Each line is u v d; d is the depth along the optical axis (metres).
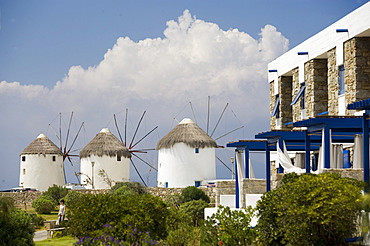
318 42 29.61
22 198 54.12
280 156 23.16
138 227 19.53
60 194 51.22
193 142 58.56
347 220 15.52
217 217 19.41
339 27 27.31
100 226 19.58
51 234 28.59
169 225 21.61
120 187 48.53
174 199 41.34
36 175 67.75
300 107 32.25
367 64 25.86
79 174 64.88
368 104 16.66
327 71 30.27
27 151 68.25
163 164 60.06
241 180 25.34
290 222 16.16
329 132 19.12
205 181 58.22
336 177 16.72
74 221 19.77
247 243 18.31
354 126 19.08
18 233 19.08
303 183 16.11
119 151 64.62
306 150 21.00
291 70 33.72
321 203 15.37
